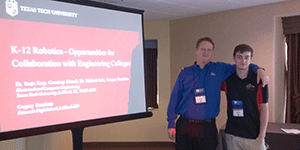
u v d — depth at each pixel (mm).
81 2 2111
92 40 2172
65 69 2018
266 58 3348
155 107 4477
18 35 1814
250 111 2105
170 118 2451
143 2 3164
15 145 2309
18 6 1820
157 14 3896
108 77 2256
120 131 4406
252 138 2117
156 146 4406
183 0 3076
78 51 2092
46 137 2611
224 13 3715
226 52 3744
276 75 3367
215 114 2309
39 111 1885
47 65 1932
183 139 2377
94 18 2193
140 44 2506
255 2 3207
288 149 2539
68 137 2939
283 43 3504
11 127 1766
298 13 3107
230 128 2244
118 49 2334
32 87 1861
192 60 4133
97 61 2195
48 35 1946
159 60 4441
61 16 2018
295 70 3367
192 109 2311
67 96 2020
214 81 2303
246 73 2139
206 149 2287
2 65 1746
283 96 3572
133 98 2422
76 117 2062
